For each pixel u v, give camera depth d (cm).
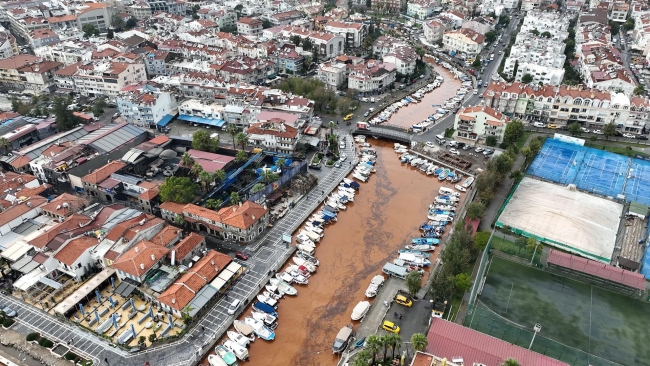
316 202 18112
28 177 17925
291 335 12700
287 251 15438
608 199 18038
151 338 12088
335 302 13775
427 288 14000
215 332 12450
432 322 11981
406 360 11450
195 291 13075
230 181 18562
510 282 14088
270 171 18488
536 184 18938
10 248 14488
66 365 11469
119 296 13575
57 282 13662
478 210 16200
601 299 13538
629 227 16550
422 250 15688
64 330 12444
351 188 19100
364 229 17000
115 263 13638
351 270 15012
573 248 15450
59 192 18575
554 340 12112
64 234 14525
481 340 11388
